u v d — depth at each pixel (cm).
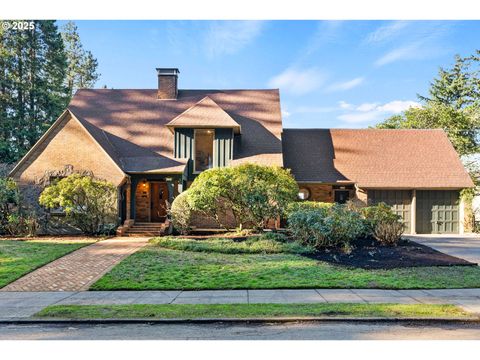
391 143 2278
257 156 2008
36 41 3250
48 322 616
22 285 880
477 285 841
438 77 4000
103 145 1806
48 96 3200
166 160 1947
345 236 1316
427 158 2173
